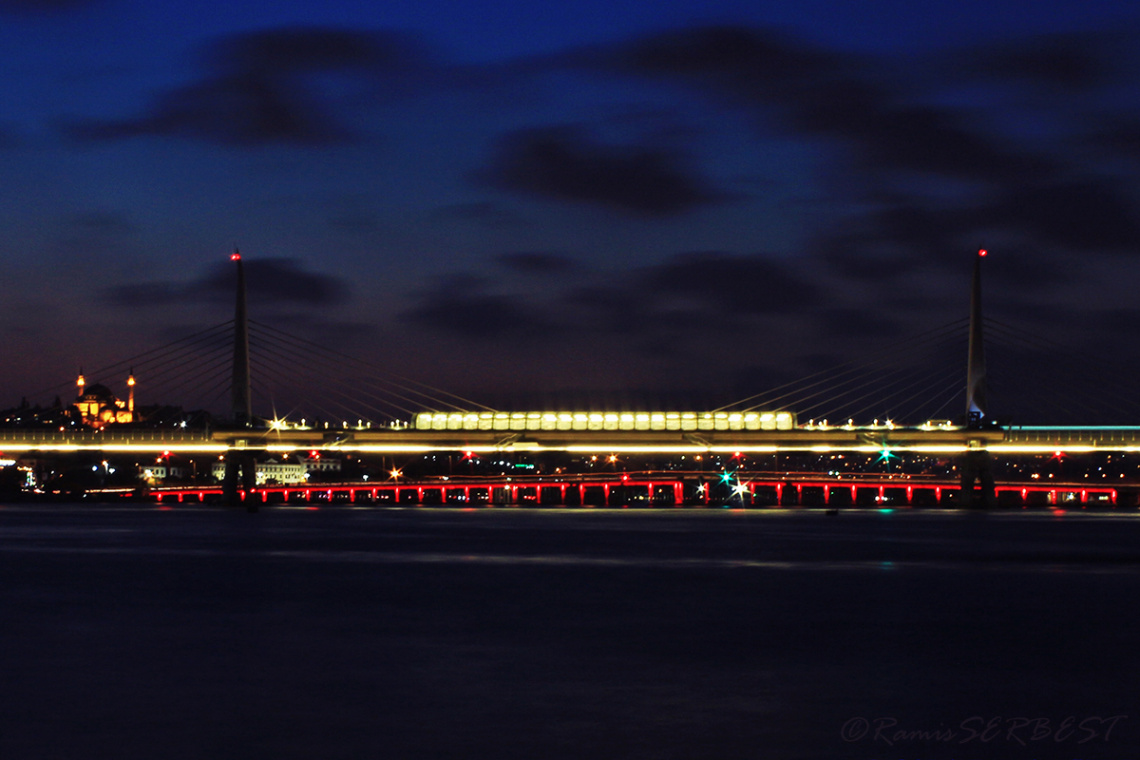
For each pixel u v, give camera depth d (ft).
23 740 132.05
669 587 295.48
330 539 509.76
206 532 570.05
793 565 367.86
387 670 173.06
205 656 184.96
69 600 262.47
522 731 136.98
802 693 158.51
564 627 219.61
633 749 130.21
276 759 125.18
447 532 585.63
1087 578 322.75
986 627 221.66
